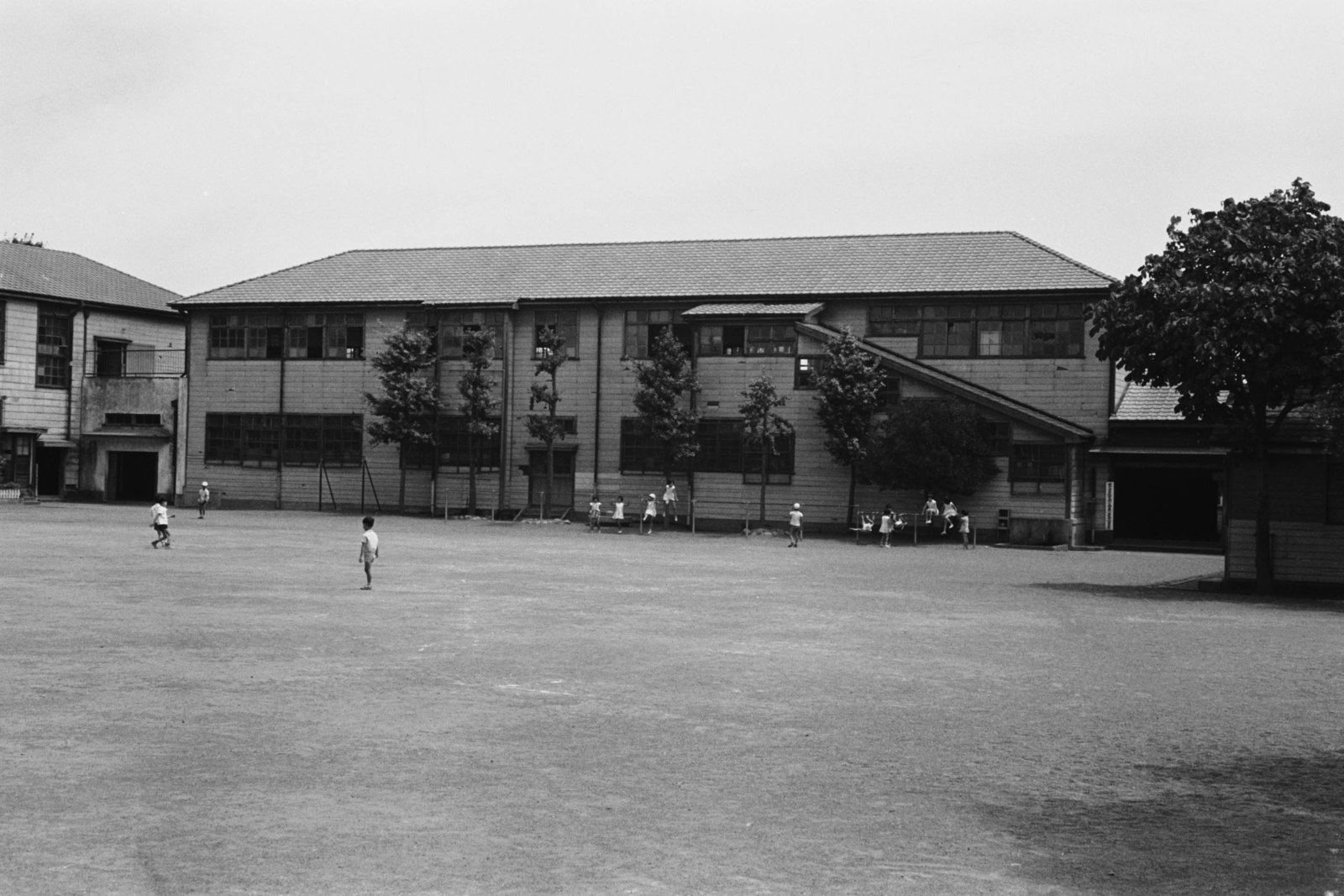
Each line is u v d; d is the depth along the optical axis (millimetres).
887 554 43531
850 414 50625
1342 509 32438
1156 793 11125
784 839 9430
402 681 15773
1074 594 30078
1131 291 32219
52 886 8055
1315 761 12477
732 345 54812
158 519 37031
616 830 9539
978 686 16391
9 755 11461
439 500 58938
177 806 9906
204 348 62562
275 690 14945
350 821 9594
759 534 52406
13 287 62906
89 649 17781
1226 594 31766
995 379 52156
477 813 9906
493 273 60594
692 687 15836
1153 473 52500
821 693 15633
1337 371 29562
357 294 60188
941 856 9125
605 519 56844
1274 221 31578
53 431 64938
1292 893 8492
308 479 60906
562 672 16781
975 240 56656
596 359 57156
